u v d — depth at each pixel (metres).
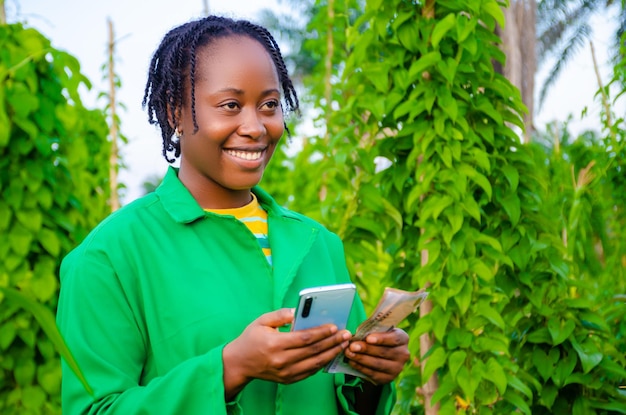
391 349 1.50
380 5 2.61
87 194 3.42
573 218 3.12
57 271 3.10
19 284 2.94
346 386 1.62
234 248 1.54
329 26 5.19
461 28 2.46
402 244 2.77
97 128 4.87
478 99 2.59
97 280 1.43
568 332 2.48
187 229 1.53
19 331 2.89
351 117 2.80
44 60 3.04
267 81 1.53
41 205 3.06
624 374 2.49
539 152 3.37
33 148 3.02
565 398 2.61
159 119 1.67
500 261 2.61
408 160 2.60
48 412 2.96
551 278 2.58
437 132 2.51
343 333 1.35
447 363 2.58
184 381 1.33
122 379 1.39
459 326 2.50
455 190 2.48
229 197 1.61
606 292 3.28
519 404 2.43
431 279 2.48
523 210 2.59
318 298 1.33
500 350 2.42
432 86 2.56
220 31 1.55
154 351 1.45
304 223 1.68
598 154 3.42
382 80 2.60
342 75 2.74
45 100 3.04
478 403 2.48
